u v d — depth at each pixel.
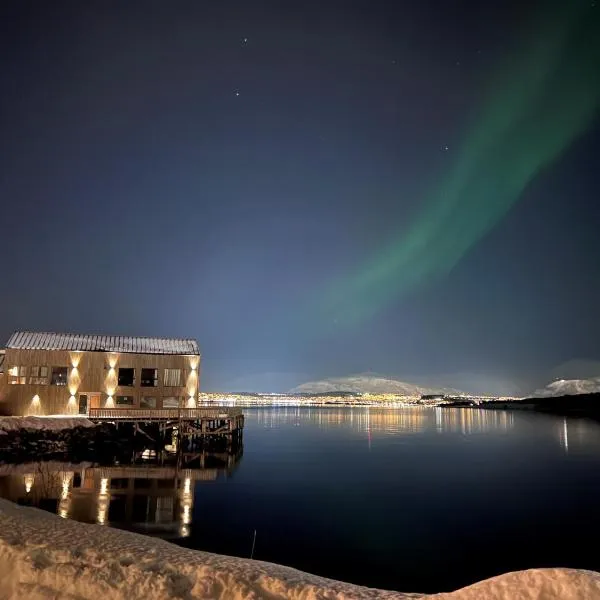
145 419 47.03
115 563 9.02
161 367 52.16
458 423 107.69
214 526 21.42
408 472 37.25
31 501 25.16
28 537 10.48
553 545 19.52
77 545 10.27
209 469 37.25
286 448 53.53
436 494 29.05
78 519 21.81
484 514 24.25
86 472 34.62
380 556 18.08
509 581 7.23
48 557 9.30
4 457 40.34
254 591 8.29
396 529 21.48
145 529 20.64
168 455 44.69
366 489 30.30
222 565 9.88
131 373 51.47
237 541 19.44
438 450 53.09
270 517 23.16
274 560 17.41
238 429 51.50
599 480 34.00
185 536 19.92
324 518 23.16
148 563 9.23
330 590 8.55
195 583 8.53
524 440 65.81
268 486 30.70
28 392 49.12
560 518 23.53
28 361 49.62
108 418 46.34
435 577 16.19
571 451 52.69
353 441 63.12
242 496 27.55
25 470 35.09
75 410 49.66
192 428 49.19
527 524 22.47
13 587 8.69
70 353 50.44
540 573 7.09
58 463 38.53
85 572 8.64
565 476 35.81
